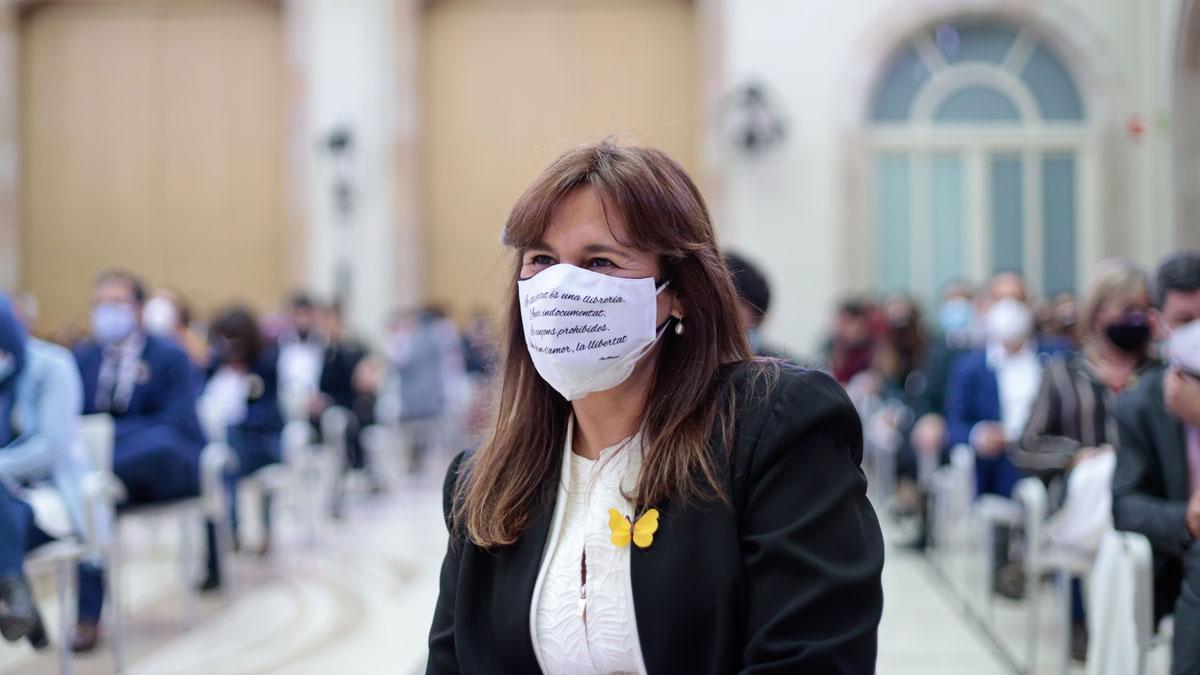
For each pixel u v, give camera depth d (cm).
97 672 439
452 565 164
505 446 161
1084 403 412
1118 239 1197
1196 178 910
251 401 655
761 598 135
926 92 1248
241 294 1368
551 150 172
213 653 468
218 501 516
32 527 381
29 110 1383
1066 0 1209
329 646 478
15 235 1366
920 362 727
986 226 1244
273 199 1365
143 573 621
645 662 140
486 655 153
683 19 1318
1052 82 1237
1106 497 364
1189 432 270
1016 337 535
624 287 147
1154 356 376
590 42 1329
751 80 1244
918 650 460
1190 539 254
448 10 1345
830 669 128
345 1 1317
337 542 709
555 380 150
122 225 1378
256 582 600
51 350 422
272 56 1365
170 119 1376
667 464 143
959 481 538
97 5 1376
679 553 140
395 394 1033
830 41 1238
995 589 547
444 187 1346
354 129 1316
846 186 1228
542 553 152
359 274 1314
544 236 151
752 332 323
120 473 478
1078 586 439
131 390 509
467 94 1343
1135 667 266
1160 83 1036
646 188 148
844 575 132
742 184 1245
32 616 351
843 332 908
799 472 139
